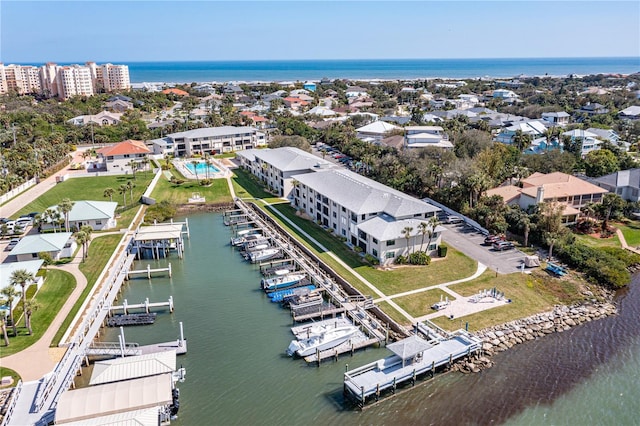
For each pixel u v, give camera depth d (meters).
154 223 91.69
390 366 47.88
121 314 60.75
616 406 43.78
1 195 102.19
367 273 68.12
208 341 54.44
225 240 87.38
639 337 54.22
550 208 76.19
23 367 47.09
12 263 65.38
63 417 38.78
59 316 56.59
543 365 49.44
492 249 75.75
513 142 136.62
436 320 55.84
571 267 69.62
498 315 57.09
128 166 132.38
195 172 125.06
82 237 70.94
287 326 57.59
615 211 84.62
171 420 42.00
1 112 193.62
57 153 137.25
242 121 192.75
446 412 43.22
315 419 42.41
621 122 184.38
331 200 83.69
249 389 46.22
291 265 74.62
